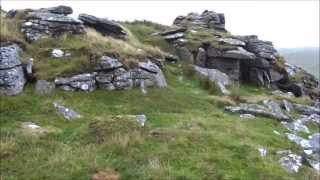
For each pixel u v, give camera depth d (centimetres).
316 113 4228
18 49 3384
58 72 3250
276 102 4128
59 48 3553
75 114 2873
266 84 4959
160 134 2491
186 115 3116
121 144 2294
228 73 4762
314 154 2931
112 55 3484
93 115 2917
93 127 2500
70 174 2041
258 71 4916
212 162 2230
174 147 2355
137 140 2350
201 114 3241
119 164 2133
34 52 3500
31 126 2612
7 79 3012
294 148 2800
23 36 3725
